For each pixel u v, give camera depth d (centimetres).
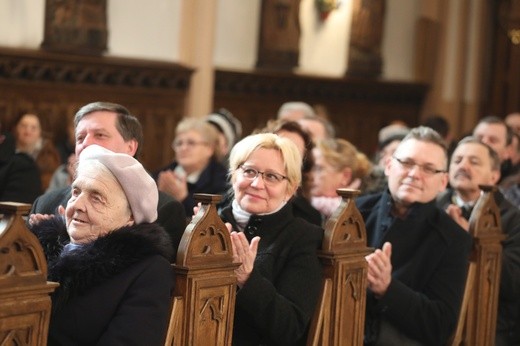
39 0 1149
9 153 733
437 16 1742
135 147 536
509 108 1855
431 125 1102
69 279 370
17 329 331
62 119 1171
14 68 1117
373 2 1627
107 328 370
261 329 445
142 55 1270
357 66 1614
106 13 1209
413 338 541
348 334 500
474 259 584
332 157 670
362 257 506
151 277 375
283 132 591
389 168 568
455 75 1769
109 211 388
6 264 327
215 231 415
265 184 465
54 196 519
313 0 1538
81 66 1183
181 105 1314
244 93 1434
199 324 408
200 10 1311
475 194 646
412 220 553
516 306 639
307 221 525
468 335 584
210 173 784
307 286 459
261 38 1454
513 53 1845
